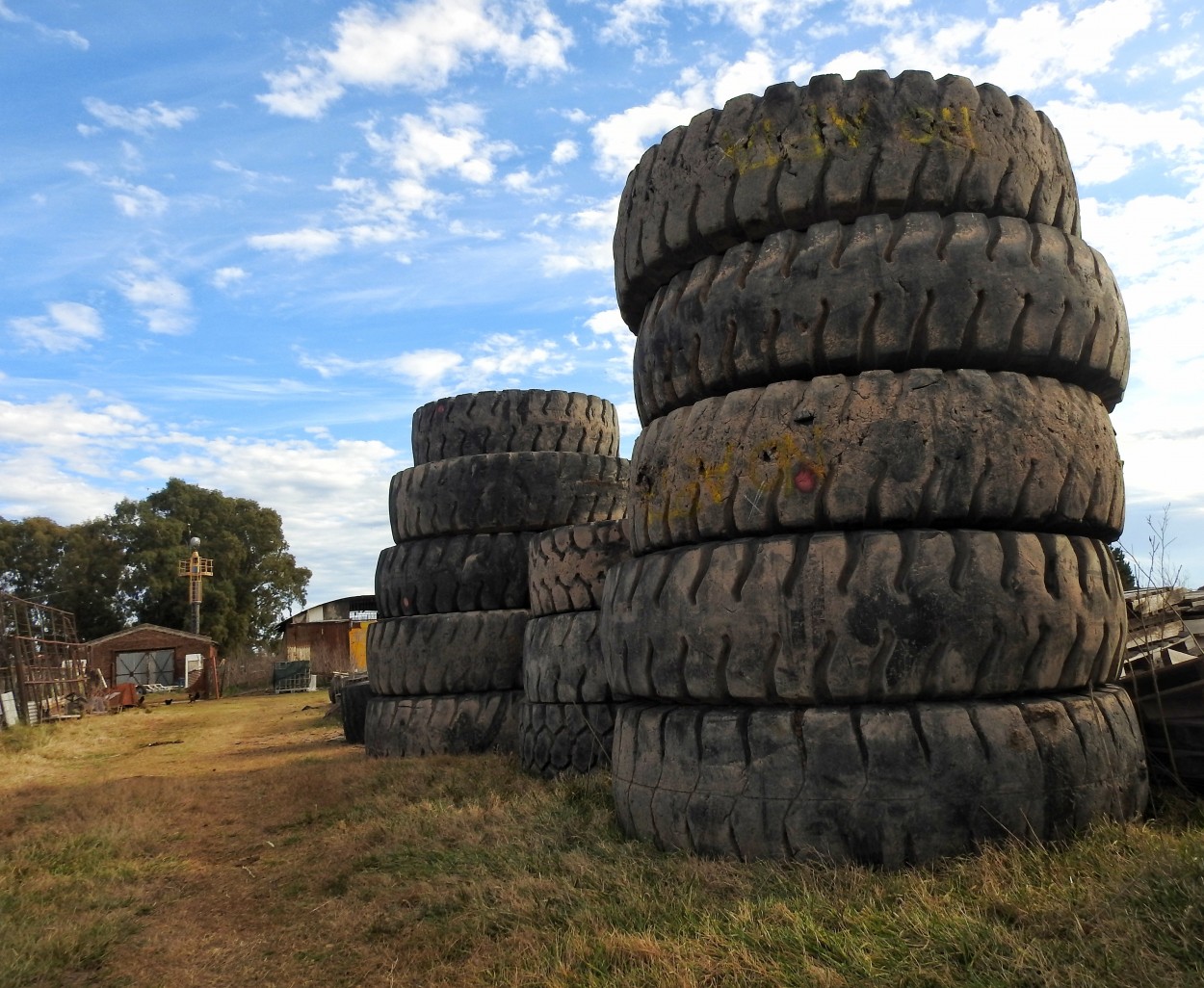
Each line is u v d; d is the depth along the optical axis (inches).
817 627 188.5
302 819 299.4
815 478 195.0
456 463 448.1
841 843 180.7
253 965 178.1
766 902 163.3
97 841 277.9
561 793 280.5
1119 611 205.5
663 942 153.2
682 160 228.5
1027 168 212.1
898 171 203.5
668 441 222.4
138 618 1932.8
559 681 336.2
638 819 216.4
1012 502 192.4
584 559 343.9
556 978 145.6
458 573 434.6
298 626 1827.0
